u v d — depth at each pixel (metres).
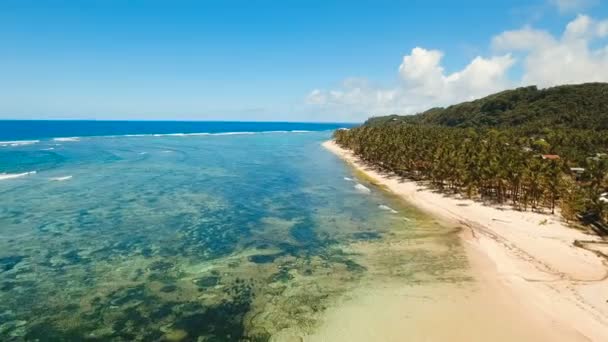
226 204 59.41
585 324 25.67
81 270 34.78
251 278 33.72
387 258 38.19
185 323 26.62
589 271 34.06
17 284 31.81
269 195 66.25
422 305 28.56
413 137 106.69
